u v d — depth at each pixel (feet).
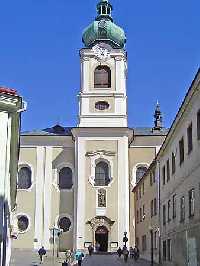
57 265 156.46
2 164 68.28
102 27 246.27
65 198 232.32
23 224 230.07
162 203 155.84
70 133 241.55
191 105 107.34
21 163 237.25
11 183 101.96
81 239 219.61
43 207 231.71
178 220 124.57
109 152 229.86
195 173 104.27
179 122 121.29
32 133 243.81
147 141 242.99
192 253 105.81
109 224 221.25
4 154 68.59
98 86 239.91
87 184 226.58
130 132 232.32
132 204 235.61
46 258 182.29
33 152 239.30
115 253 212.43
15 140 84.28
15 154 91.76
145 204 198.18
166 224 146.41
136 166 240.73
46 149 239.30
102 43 244.01
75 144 233.76
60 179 236.22
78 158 229.66
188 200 111.75
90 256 199.11
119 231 220.64
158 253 162.61
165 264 146.41
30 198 233.14
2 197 68.03
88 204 224.12
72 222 228.22
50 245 225.76
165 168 150.51
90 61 242.58
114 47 243.60
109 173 228.22
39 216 230.48
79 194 225.35
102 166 230.07
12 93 69.05
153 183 177.68
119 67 241.76
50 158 238.68
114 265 163.63
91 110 236.63
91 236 220.02
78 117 235.81
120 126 232.53
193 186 106.22
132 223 232.12
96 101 237.45
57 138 239.91
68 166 237.25
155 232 171.53
